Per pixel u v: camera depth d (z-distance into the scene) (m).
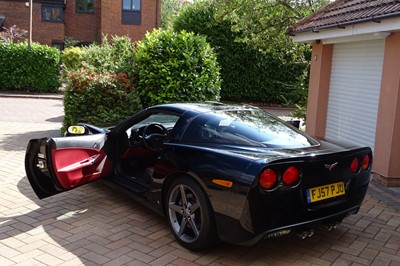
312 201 3.49
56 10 29.44
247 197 3.24
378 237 4.20
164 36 9.53
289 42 13.00
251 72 19.62
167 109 4.45
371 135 7.28
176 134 4.10
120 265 3.49
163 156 4.03
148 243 3.93
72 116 8.66
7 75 20.28
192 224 3.73
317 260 3.67
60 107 15.97
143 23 28.69
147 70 9.35
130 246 3.85
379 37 6.46
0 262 3.50
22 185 5.67
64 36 29.83
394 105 6.11
